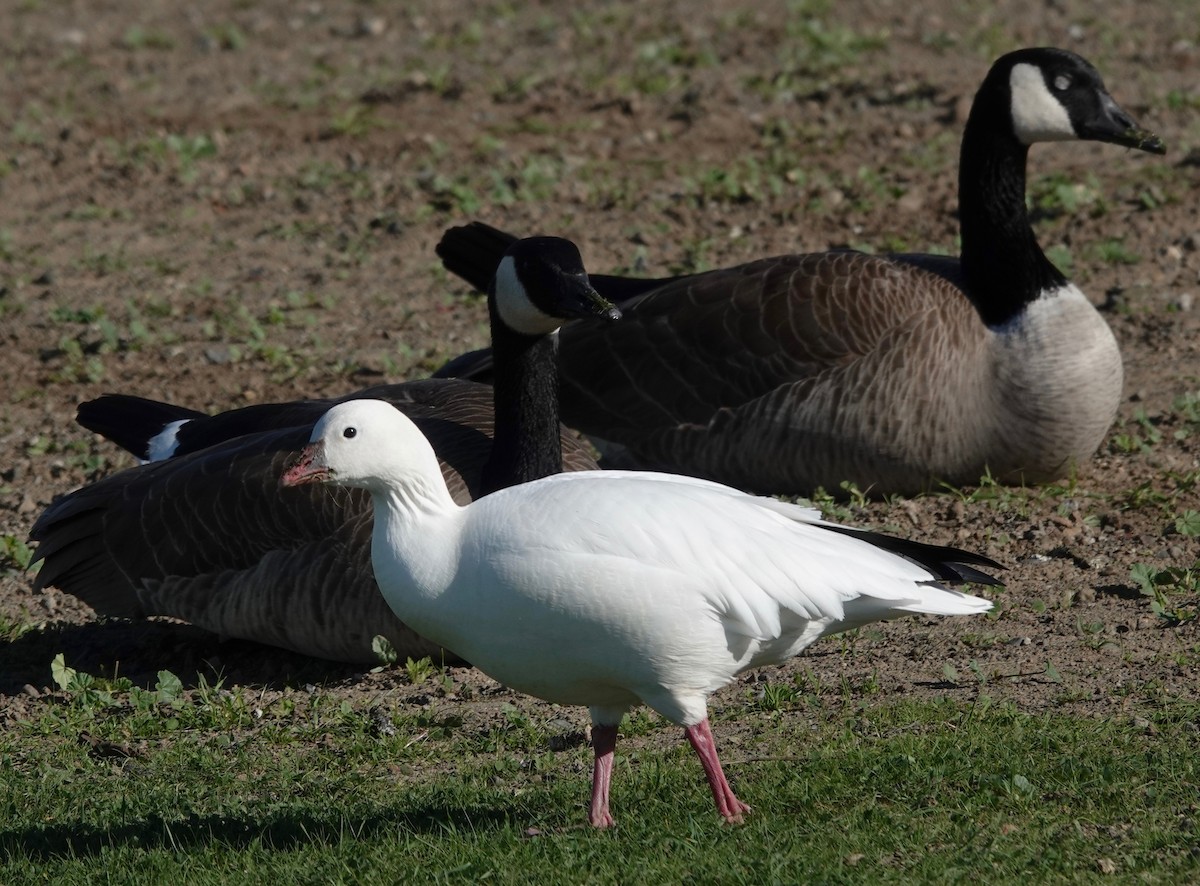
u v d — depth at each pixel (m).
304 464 8.31
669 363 14.00
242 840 8.60
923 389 13.32
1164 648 10.47
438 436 11.88
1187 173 20.94
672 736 9.98
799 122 24.11
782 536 8.14
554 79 26.92
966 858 7.61
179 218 22.67
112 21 33.12
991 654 10.67
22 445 16.28
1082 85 13.75
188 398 17.05
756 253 19.61
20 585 13.40
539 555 7.98
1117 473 14.03
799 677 10.54
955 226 19.95
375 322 18.95
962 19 28.47
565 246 11.12
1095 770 8.55
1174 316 17.28
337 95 27.08
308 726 10.47
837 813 8.33
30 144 25.70
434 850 8.05
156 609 12.09
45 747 10.40
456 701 10.83
